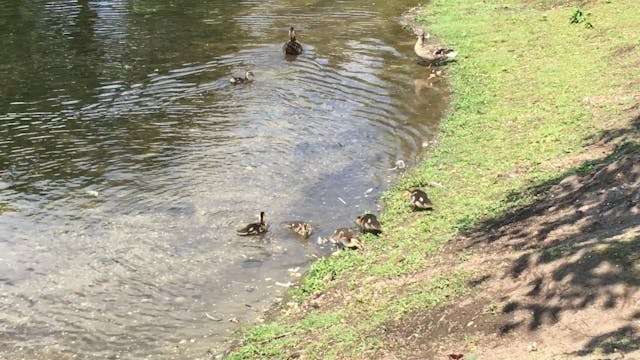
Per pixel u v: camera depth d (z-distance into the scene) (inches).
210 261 387.9
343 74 738.2
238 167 510.3
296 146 548.4
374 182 486.6
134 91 678.5
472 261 317.1
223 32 914.7
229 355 301.7
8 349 313.4
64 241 406.9
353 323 302.0
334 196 467.8
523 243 312.2
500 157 470.0
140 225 426.3
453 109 613.3
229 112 623.8
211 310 343.9
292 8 1070.4
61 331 326.3
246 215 439.2
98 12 1023.6
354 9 1066.1
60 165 513.3
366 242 398.3
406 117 608.1
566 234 302.0
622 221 291.0
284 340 305.1
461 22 932.0
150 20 978.7
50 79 713.6
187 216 437.4
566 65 649.6
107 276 371.9
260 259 391.9
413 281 322.7
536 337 236.8
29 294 354.9
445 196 431.8
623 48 644.1
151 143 554.3
